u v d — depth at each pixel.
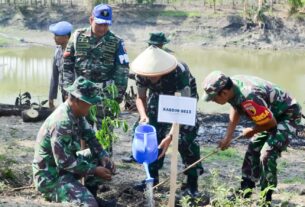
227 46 48.66
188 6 54.09
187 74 6.34
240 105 5.62
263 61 39.25
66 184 5.49
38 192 5.95
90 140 5.80
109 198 6.22
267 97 5.75
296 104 5.93
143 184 6.53
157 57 6.06
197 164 6.44
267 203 5.48
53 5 54.84
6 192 5.88
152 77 6.13
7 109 11.54
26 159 7.67
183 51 44.81
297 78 30.77
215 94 5.53
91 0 53.75
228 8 53.59
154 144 5.44
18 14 53.00
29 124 10.70
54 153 5.39
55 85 11.14
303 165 9.09
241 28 49.91
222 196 5.25
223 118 13.05
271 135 5.88
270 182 5.88
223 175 7.87
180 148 6.40
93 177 5.78
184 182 6.69
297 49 48.06
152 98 6.54
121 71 7.02
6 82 26.16
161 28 50.91
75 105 5.43
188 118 5.27
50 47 44.34
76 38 7.06
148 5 54.66
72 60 7.15
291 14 50.78
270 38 48.97
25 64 33.88
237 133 11.16
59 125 5.39
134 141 5.48
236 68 34.81
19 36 49.06
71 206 5.28
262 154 5.90
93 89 5.39
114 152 8.91
